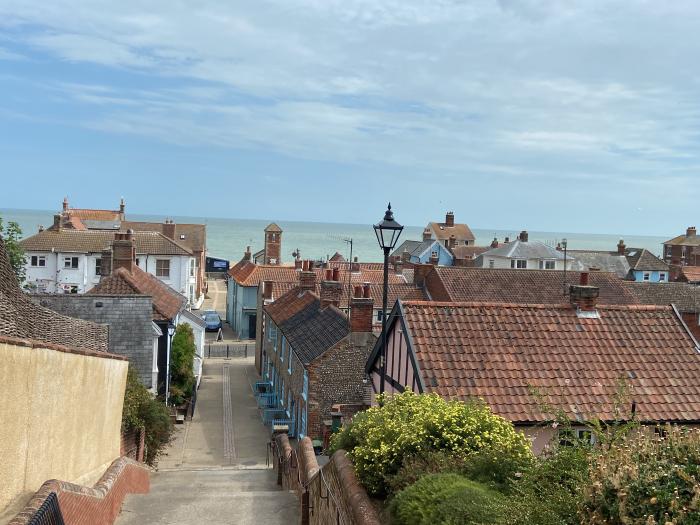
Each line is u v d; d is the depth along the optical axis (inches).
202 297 3043.8
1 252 590.6
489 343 626.8
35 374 389.1
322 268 2006.6
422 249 3120.1
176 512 519.8
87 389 518.3
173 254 2358.5
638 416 562.6
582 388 590.2
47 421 415.5
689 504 216.2
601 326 666.8
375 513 335.3
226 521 502.0
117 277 1159.6
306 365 1038.4
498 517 274.7
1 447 336.8
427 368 591.8
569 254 2942.9
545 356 621.3
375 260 5949.8
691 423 569.9
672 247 3809.1
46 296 951.0
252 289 2140.7
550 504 261.1
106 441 598.9
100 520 435.2
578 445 326.3
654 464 239.8
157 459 954.1
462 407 428.1
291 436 1166.3
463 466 361.7
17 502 356.2
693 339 661.9
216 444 1082.1
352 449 450.6
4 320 500.7
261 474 773.3
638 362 627.8
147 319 970.7
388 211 577.0
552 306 677.9
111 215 3346.5
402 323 636.1
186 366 1192.8
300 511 512.7
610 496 231.8
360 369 1039.0
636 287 1729.8
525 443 400.8
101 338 733.9
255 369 1734.7
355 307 1043.9
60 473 448.8
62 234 2288.4
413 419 420.2
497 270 1662.2
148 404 813.2
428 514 299.0
